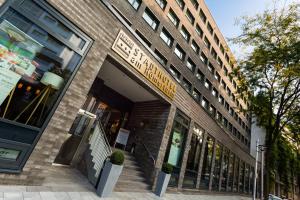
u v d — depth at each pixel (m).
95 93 11.62
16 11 4.75
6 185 4.55
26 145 4.93
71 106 5.86
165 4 13.87
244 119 29.41
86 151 8.53
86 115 9.22
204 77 17.53
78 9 6.05
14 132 4.77
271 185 31.56
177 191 12.23
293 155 36.03
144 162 10.73
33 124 5.14
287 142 31.73
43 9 5.25
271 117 16.97
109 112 12.82
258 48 15.84
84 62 6.23
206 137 16.27
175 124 12.13
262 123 19.69
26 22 4.96
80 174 7.85
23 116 4.96
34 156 5.09
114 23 7.41
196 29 17.33
